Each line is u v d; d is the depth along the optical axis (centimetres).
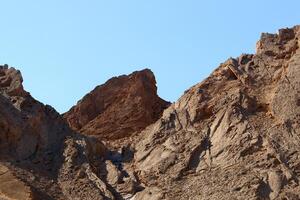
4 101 4441
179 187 4000
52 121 4500
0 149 4219
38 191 3912
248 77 4588
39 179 4062
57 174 4162
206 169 4081
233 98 4425
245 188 3847
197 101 4481
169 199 3903
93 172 4156
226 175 3975
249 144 4100
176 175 4081
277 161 3972
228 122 4241
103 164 4281
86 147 4303
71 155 4244
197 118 4406
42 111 4500
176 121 4428
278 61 4631
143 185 4122
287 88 4350
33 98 4578
